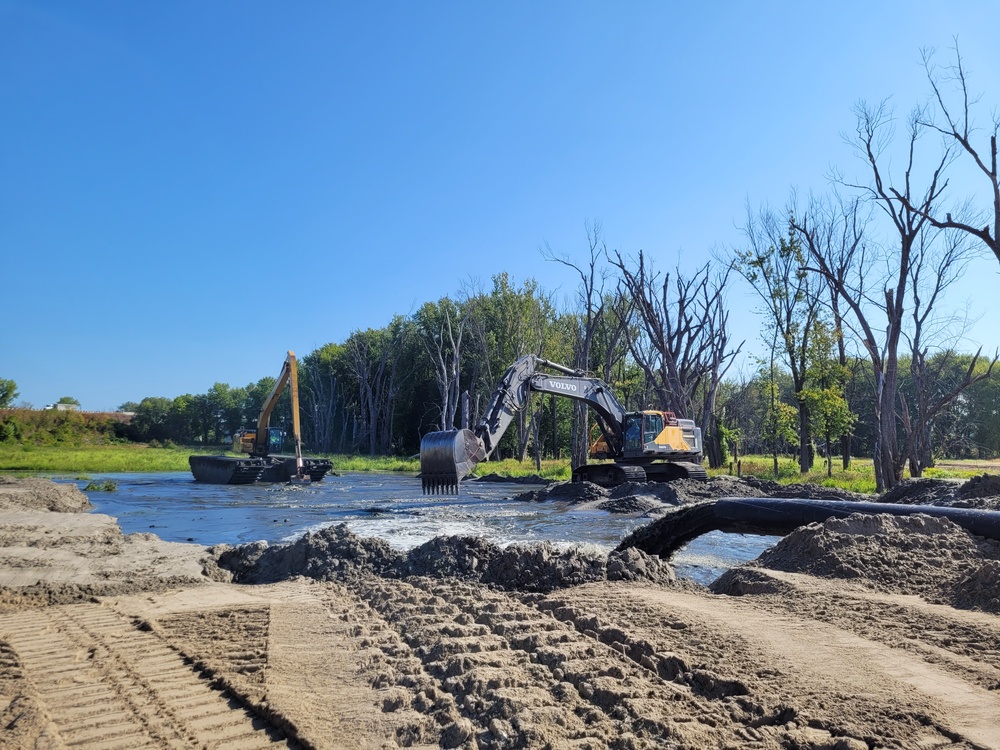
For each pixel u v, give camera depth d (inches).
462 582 357.7
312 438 3686.0
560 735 167.3
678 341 1697.8
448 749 165.0
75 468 1971.0
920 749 159.2
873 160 1040.8
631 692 190.9
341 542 409.7
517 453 2274.9
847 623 260.7
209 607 310.3
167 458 2300.7
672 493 917.2
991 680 203.0
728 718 177.9
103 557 439.5
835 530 389.1
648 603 286.2
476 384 2372.0
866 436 2640.3
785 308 1585.9
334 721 177.9
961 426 2559.1
